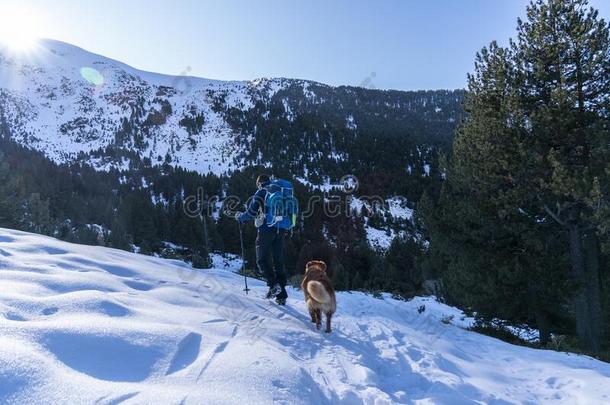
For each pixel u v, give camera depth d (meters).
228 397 2.56
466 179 11.91
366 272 31.41
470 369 4.88
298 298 6.79
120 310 3.78
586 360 5.92
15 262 4.83
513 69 11.70
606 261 12.30
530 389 4.64
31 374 2.32
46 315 3.36
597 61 10.62
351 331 5.32
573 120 10.38
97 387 2.39
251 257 31.73
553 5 11.19
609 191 9.45
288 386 2.93
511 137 10.98
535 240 10.76
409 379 4.09
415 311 8.69
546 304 11.08
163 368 2.88
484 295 11.18
